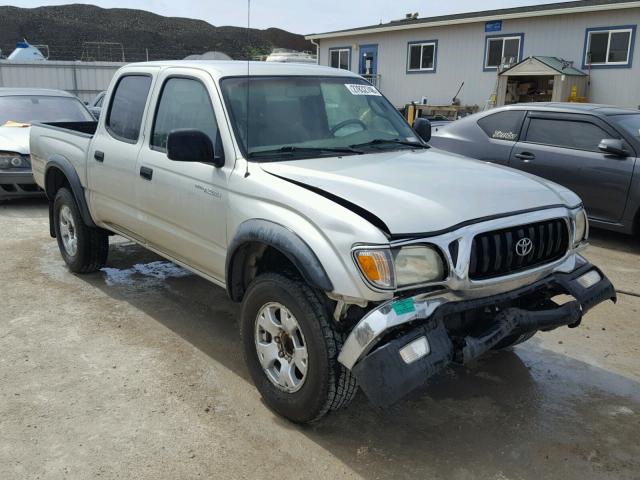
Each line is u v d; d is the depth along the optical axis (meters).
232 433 3.32
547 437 3.38
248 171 3.59
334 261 2.95
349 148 4.09
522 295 3.29
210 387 3.80
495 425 3.48
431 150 4.40
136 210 4.68
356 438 3.32
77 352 4.24
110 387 3.78
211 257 3.96
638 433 3.44
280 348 3.39
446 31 21.88
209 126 3.98
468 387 3.92
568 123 7.50
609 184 7.00
